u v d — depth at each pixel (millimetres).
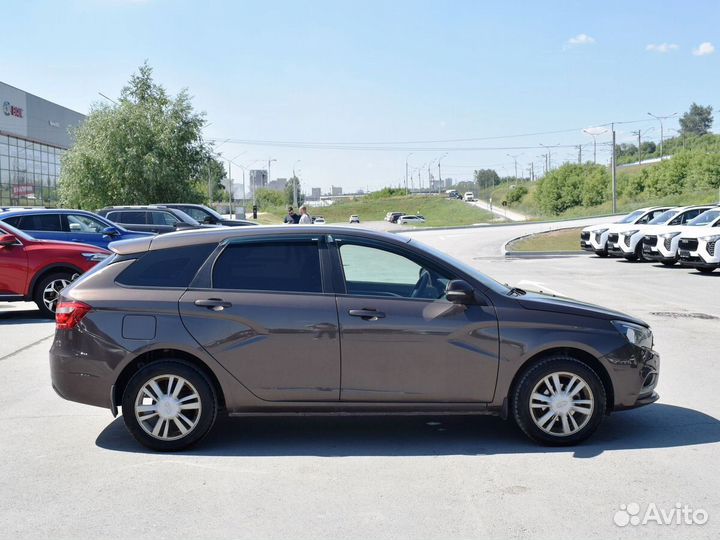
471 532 4145
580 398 5691
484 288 5781
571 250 31062
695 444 5730
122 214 24391
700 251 19953
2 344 10422
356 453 5590
